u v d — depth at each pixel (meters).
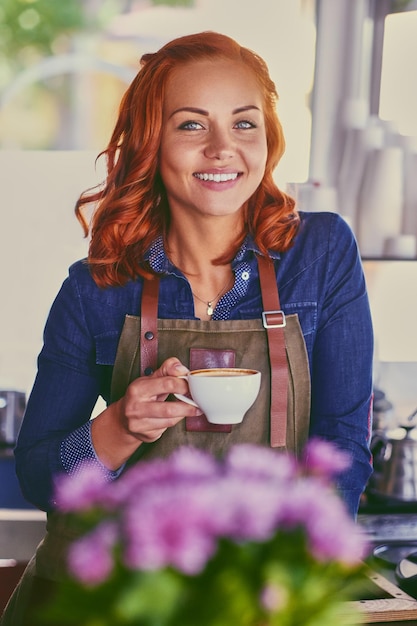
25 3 3.14
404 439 2.76
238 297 1.79
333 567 0.89
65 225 3.23
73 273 1.85
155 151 1.76
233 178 1.69
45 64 3.18
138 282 1.81
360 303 1.80
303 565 0.87
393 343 3.23
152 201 1.81
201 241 1.77
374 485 2.76
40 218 3.23
